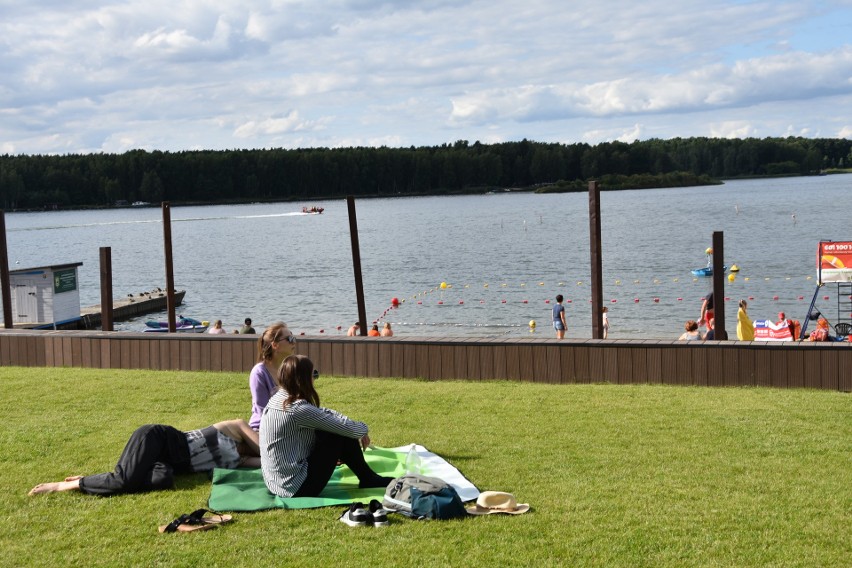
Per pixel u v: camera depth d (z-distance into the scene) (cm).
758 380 1166
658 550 564
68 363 1412
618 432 888
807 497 669
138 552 566
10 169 16400
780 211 9338
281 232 9588
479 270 5169
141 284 5300
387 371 1282
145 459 691
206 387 1162
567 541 579
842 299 3616
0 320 3094
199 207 16975
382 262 5906
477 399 1074
